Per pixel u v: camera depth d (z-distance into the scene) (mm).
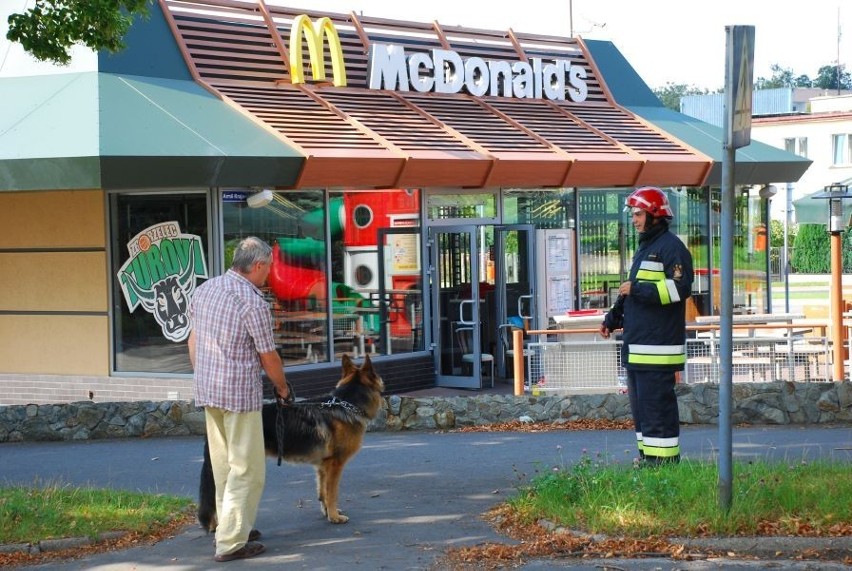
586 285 18844
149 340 14758
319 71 16141
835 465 8656
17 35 10766
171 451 11516
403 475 9789
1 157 12953
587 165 17469
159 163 12969
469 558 6867
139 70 14875
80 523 7664
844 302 17062
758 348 13266
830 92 72812
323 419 7785
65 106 13789
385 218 16453
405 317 16766
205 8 16094
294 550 7227
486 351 17609
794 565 6410
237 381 6984
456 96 18078
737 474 7992
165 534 7758
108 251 14859
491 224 17625
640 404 8703
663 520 7062
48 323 15320
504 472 9820
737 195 21125
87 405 12625
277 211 15047
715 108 55469
